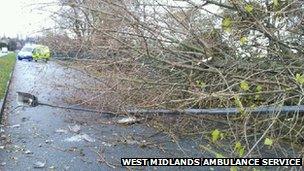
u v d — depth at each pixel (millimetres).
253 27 4723
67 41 7043
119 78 5668
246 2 4582
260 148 4836
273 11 4750
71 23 6113
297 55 5184
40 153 6047
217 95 4094
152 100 5715
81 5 4871
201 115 5938
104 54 6020
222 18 4941
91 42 5816
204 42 5090
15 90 13016
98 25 5301
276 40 4715
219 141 5375
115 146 6340
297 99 4676
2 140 6797
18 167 5410
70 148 6297
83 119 7902
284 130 4992
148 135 6715
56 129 7543
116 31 4906
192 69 5328
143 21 5117
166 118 6492
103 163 5555
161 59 5117
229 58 5281
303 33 4949
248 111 4355
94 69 6406
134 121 6875
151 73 5980
